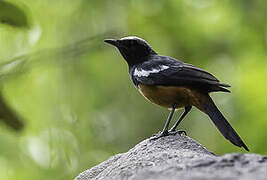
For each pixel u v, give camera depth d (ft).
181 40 57.41
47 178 45.01
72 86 51.62
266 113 46.01
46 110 49.49
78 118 49.85
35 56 41.98
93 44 47.65
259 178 17.31
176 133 30.12
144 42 35.78
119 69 54.34
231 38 58.54
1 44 46.75
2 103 25.27
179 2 57.21
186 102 31.14
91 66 52.90
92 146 49.14
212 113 29.55
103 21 55.06
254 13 55.93
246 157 19.51
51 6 53.83
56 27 53.78
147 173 19.25
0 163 44.45
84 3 54.70
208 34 58.65
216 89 30.12
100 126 50.72
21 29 26.94
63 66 51.11
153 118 52.31
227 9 57.11
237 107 48.29
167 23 57.06
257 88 49.55
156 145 25.08
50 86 50.83
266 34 57.88
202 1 58.03
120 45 36.17
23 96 49.34
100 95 53.16
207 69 57.06
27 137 45.29
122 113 52.80
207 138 46.80
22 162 44.80
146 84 32.37
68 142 47.29
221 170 18.51
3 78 35.86
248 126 45.39
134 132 52.01
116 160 25.27
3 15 25.71
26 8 26.84
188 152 22.44
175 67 31.50
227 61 58.08
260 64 55.36
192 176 17.93
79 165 47.01
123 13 55.67
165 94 31.40
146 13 56.49
